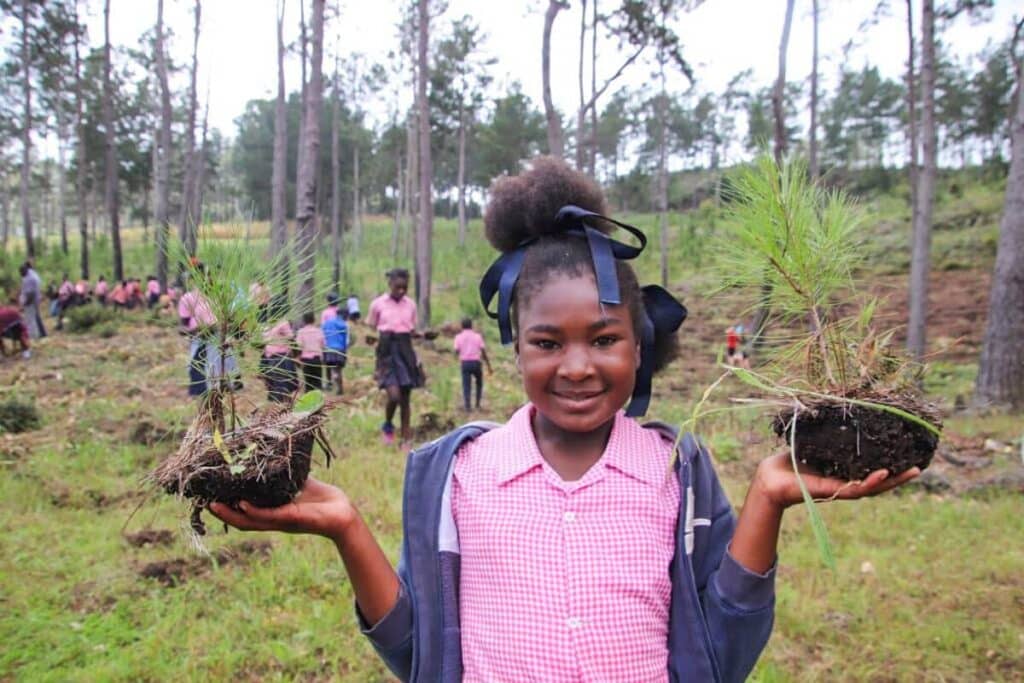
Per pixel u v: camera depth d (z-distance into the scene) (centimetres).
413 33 2833
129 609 356
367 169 4678
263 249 139
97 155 3916
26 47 2727
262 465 115
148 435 680
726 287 153
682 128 4497
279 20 1905
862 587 394
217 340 130
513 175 150
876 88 4528
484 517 137
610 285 127
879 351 133
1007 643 337
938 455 672
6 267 2444
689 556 135
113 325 1570
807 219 140
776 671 315
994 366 948
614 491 136
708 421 775
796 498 123
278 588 378
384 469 591
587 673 125
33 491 529
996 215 2580
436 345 1578
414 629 137
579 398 128
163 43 2327
